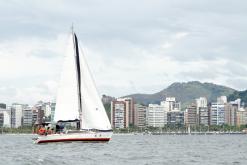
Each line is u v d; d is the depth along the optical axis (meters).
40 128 162.12
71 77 165.38
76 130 161.75
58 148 146.50
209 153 149.38
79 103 165.50
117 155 128.12
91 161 109.81
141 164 105.31
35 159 112.56
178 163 109.62
